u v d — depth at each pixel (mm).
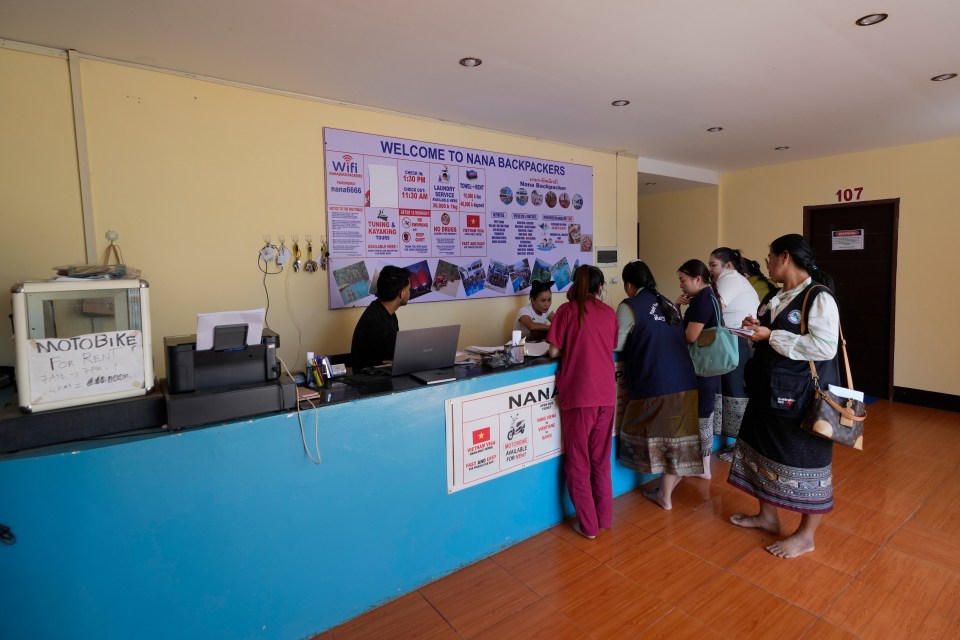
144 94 2746
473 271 4148
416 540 2221
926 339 5000
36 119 2486
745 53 2725
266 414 1797
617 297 5340
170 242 2859
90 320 1550
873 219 5270
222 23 2283
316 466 1902
